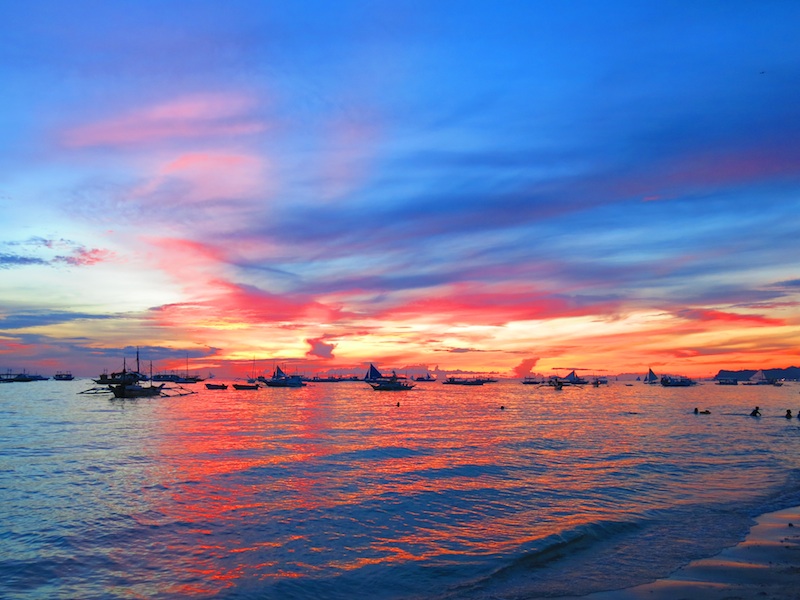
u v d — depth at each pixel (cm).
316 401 12306
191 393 16850
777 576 1345
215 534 1747
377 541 1680
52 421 6425
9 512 2014
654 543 1636
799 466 2988
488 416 7550
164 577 1397
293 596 1281
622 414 7925
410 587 1329
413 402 12200
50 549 1611
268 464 3109
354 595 1287
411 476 2728
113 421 6419
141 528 1809
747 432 4947
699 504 2117
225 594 1292
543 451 3675
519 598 1246
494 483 2538
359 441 4350
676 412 8319
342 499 2214
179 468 2978
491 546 1627
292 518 1928
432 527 1823
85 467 3022
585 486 2461
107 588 1331
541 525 1834
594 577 1368
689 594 1239
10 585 1349
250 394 16612
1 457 3428
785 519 1895
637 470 2870
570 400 13475
